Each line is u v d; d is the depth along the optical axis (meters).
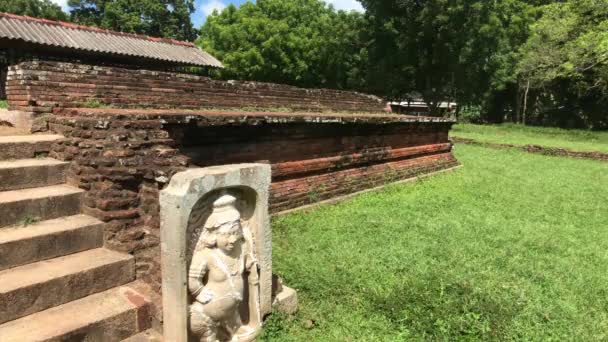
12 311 3.04
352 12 26.72
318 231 6.31
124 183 3.86
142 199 3.88
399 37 23.88
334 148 8.42
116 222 3.80
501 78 27.16
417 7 23.33
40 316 3.14
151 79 7.39
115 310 3.29
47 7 31.31
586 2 20.64
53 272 3.33
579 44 20.94
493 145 19.70
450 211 7.73
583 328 3.83
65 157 4.47
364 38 25.42
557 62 22.77
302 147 7.65
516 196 9.18
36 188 4.21
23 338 2.85
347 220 6.94
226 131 6.02
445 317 3.90
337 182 8.45
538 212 7.89
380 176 9.72
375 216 7.21
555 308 4.16
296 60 28.70
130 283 3.70
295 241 5.84
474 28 22.33
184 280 3.17
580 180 11.52
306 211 7.43
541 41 23.41
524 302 4.24
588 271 5.12
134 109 6.57
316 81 30.73
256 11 29.70
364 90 27.98
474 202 8.51
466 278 4.73
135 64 14.20
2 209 3.64
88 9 33.78
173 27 34.97
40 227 3.71
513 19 27.50
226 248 3.29
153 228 3.77
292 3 30.72
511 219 7.39
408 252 5.46
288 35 28.38
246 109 9.36
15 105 5.49
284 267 4.93
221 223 3.27
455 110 35.50
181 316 3.17
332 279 4.62
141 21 33.19
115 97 6.65
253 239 3.71
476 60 23.42
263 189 3.71
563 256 5.67
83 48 12.02
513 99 35.69
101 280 3.52
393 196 8.86
